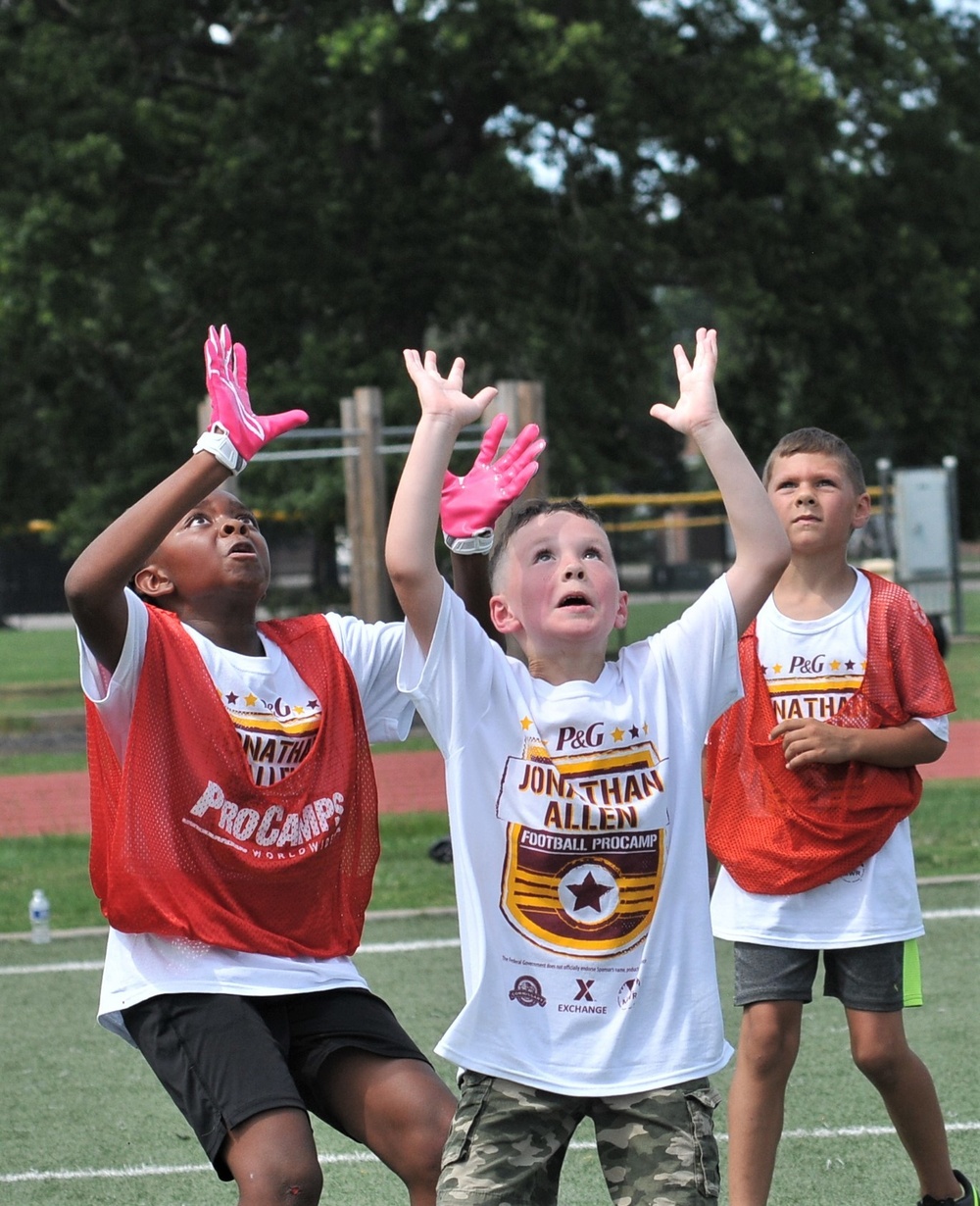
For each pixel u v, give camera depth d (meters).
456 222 72.75
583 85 71.50
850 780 12.82
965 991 20.20
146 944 10.77
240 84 74.38
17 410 84.69
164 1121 16.64
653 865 10.12
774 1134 12.68
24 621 139.38
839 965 12.93
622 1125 9.66
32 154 67.25
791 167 76.94
